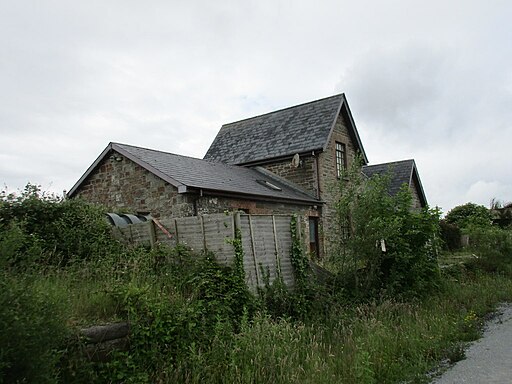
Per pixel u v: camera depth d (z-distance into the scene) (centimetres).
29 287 413
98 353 496
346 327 762
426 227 1075
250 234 836
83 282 668
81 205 968
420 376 592
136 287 603
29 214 849
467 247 2184
